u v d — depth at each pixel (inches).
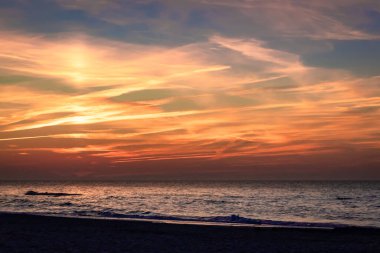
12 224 1130.0
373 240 891.4
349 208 2298.2
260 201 2923.2
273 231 1039.0
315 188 7003.0
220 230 1047.6
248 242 833.5
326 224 1326.3
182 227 1104.8
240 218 1456.7
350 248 769.6
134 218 1494.8
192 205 2471.7
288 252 722.2
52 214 1686.8
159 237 880.3
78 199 3213.6
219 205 2475.4
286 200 3075.8
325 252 726.5
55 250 686.5
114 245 756.0
